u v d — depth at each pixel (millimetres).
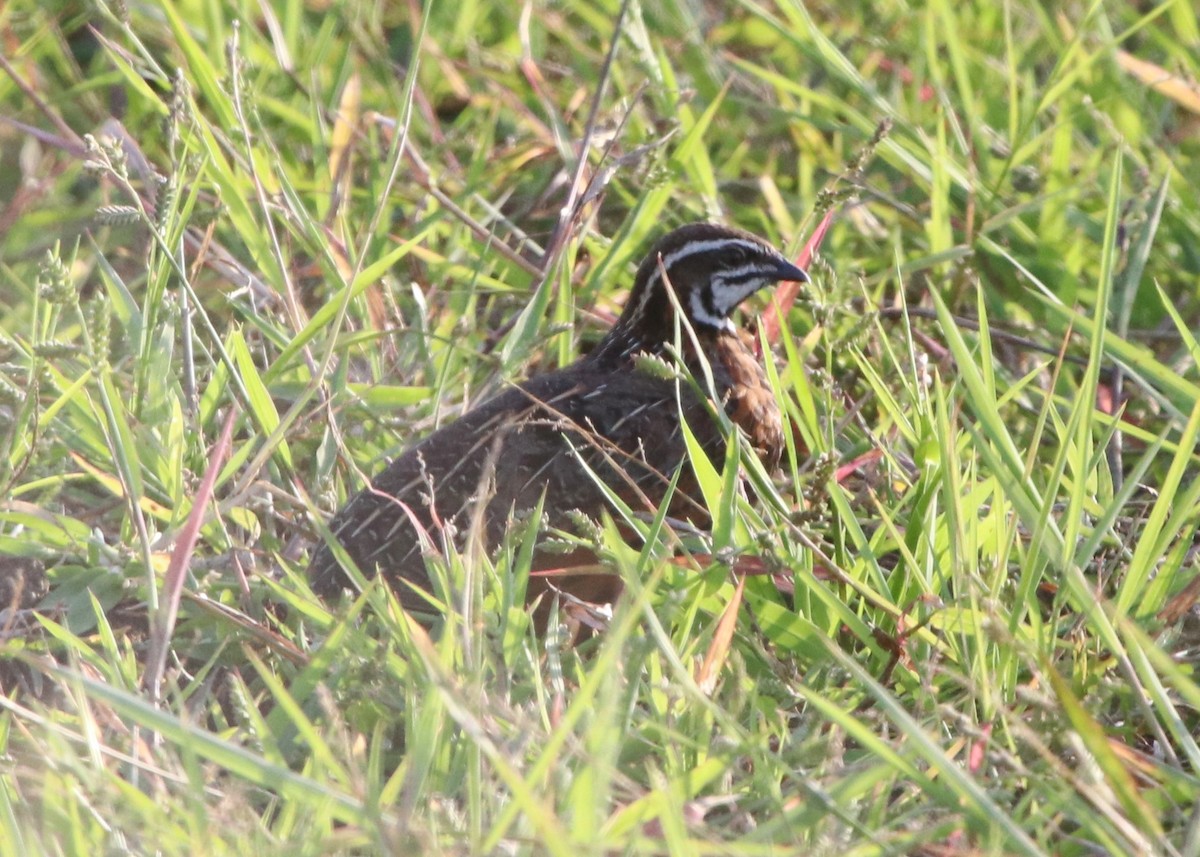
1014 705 8906
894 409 10953
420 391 11953
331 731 7988
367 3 16859
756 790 8094
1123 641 9094
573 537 9938
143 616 10516
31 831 7141
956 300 13703
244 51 15906
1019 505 8953
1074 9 17109
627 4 13508
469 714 7062
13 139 16516
